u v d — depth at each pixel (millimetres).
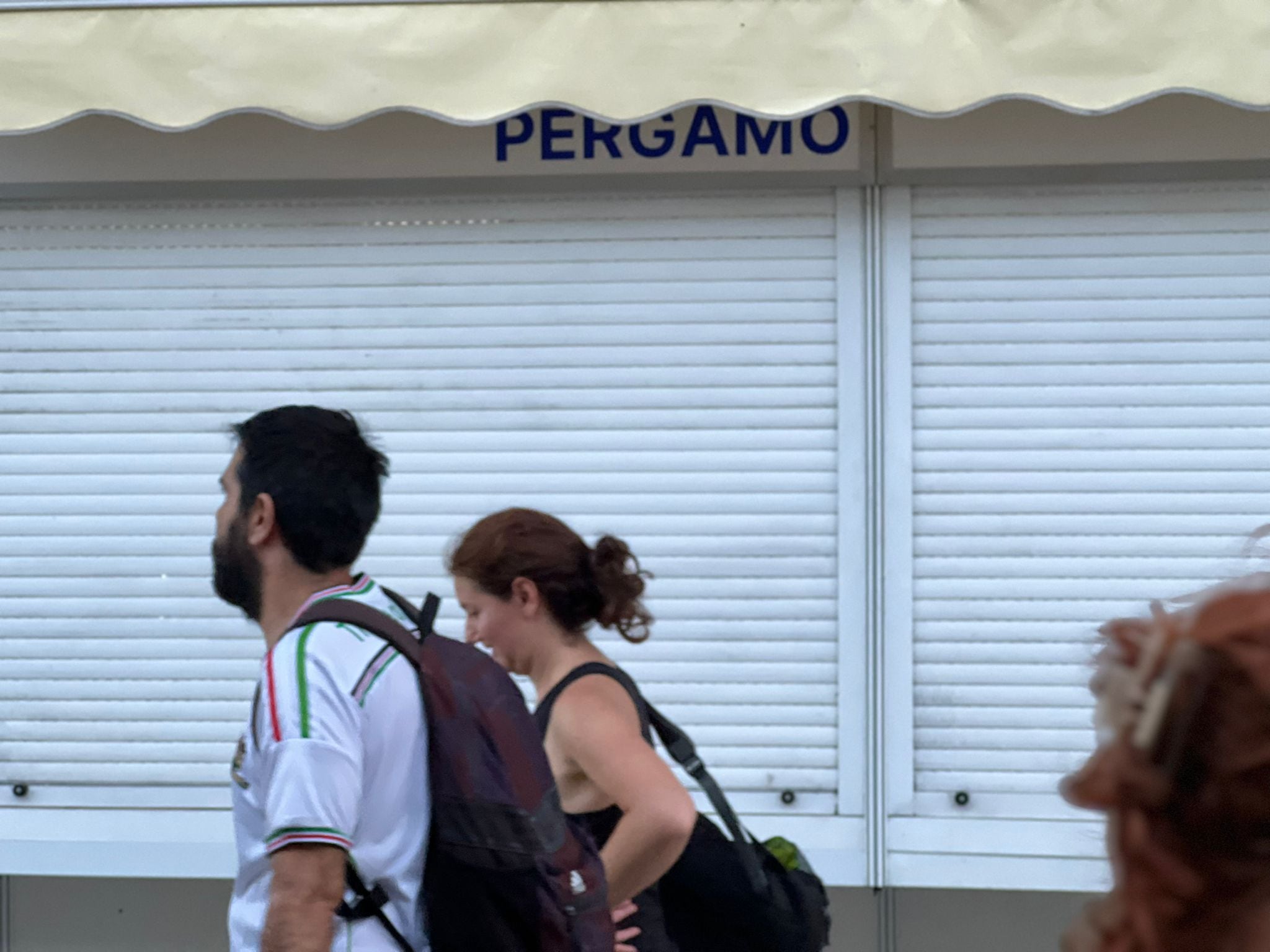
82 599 5133
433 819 2234
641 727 2918
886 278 4914
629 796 2732
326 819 2088
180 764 5109
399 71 4289
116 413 5137
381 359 5082
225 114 4316
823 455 4961
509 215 5043
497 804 2223
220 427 5113
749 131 4902
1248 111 4762
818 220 4961
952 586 4914
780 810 4938
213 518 5129
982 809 4879
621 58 4266
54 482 5145
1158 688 917
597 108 4254
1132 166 4809
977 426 4914
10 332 5148
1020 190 4891
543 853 2238
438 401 5066
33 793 5117
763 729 4961
